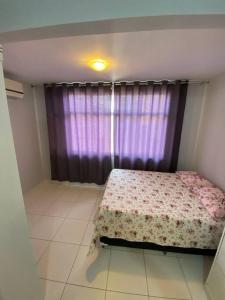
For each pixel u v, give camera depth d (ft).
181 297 4.61
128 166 10.59
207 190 6.95
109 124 10.11
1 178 2.72
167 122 9.52
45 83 10.05
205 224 5.17
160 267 5.52
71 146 10.85
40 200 9.73
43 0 2.67
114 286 4.86
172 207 5.94
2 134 2.70
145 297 4.59
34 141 11.12
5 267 2.90
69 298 4.50
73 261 5.65
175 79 8.73
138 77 8.41
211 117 8.27
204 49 4.94
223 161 7.06
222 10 2.42
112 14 2.56
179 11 2.45
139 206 5.97
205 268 5.51
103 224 5.67
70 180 11.44
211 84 8.43
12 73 7.76
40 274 5.16
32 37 3.06
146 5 2.48
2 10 2.78
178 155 10.04
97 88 9.70
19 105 9.68
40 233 6.98
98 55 5.49
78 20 2.64
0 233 2.76
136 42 4.53
